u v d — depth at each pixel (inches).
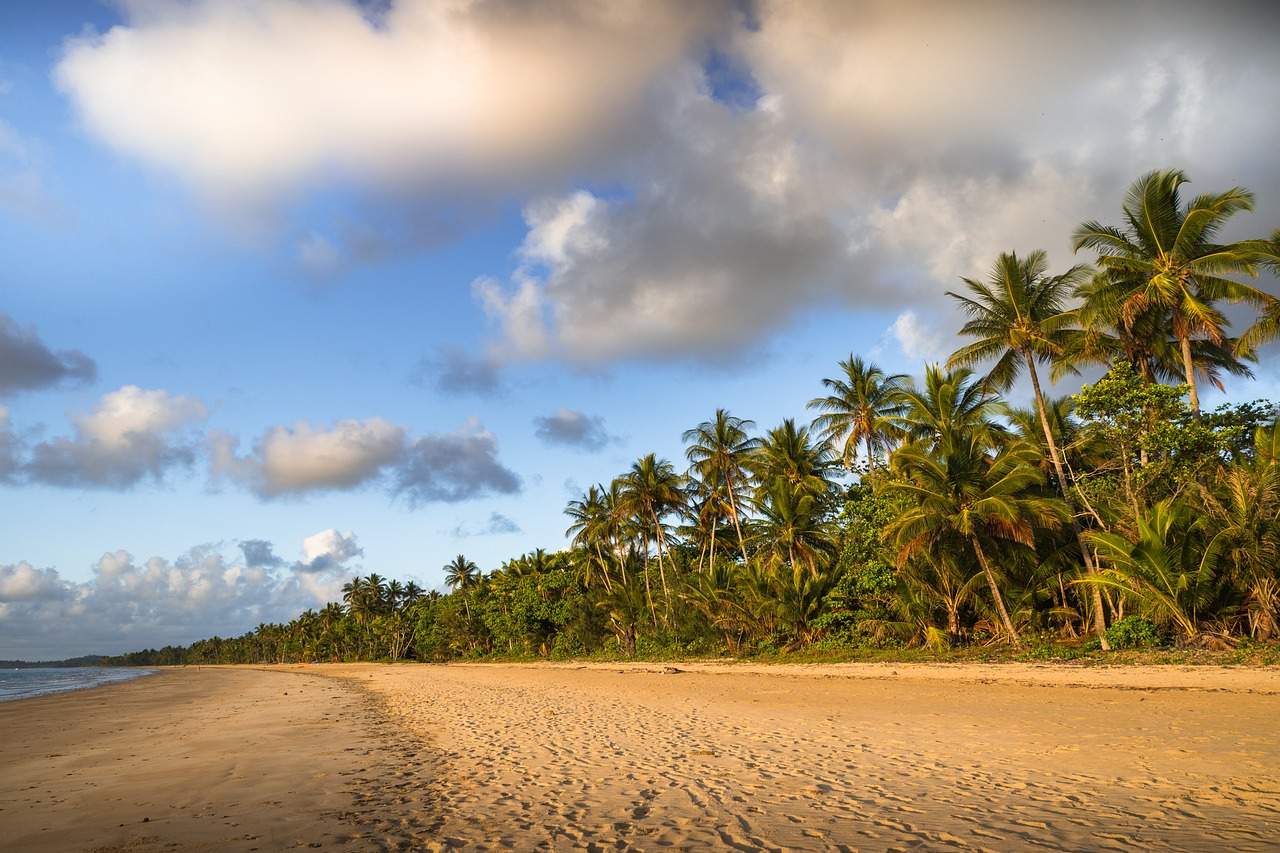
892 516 1112.8
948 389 1085.1
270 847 250.5
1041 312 1051.9
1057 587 1031.0
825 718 543.5
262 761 450.0
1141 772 312.0
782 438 1504.7
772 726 510.6
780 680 954.7
